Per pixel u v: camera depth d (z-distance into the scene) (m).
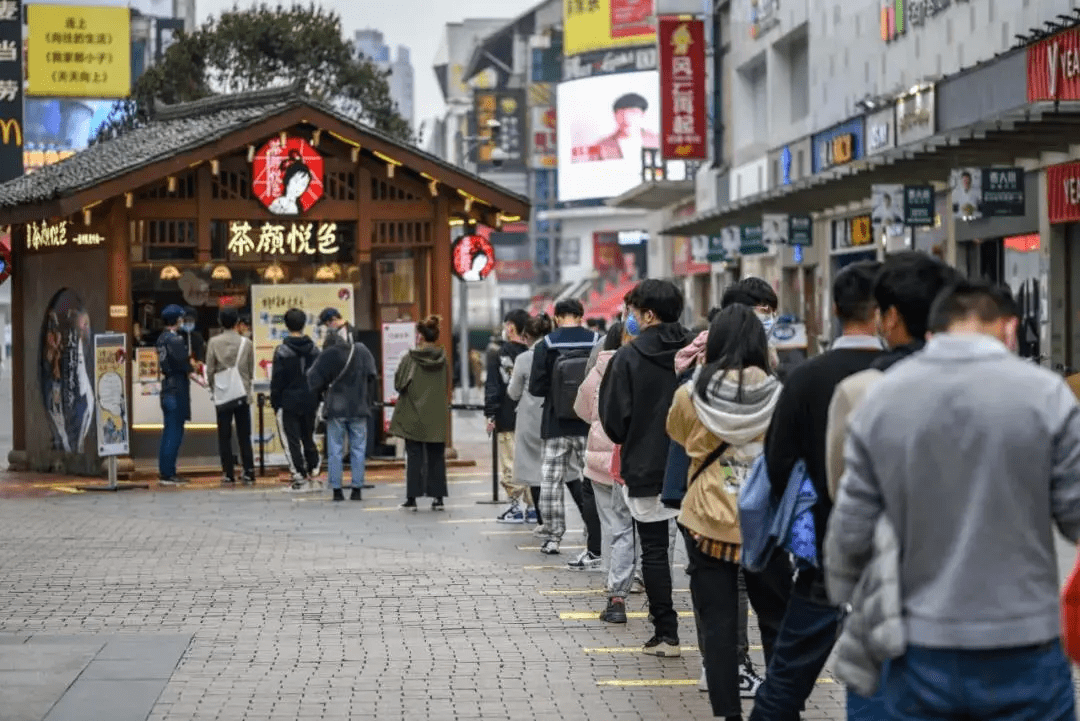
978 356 5.07
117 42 47.75
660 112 50.72
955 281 5.56
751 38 47.72
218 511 18.31
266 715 8.67
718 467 8.21
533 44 121.94
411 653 10.34
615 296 69.00
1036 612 4.99
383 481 21.70
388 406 22.72
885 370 6.28
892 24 34.34
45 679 9.49
